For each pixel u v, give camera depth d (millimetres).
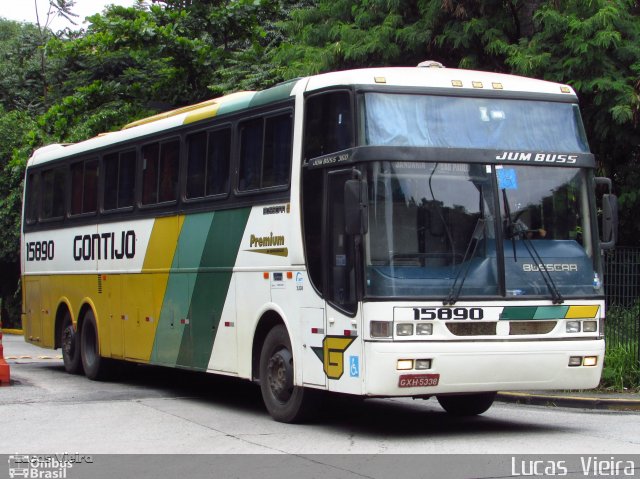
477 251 9781
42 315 18219
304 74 18438
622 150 17109
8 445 9672
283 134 11109
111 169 15664
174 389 14914
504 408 13000
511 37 17188
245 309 11672
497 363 9648
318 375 10211
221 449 9344
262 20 28359
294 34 20953
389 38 17781
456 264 9688
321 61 18266
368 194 9617
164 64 28609
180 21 27938
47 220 18047
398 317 9391
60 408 12406
